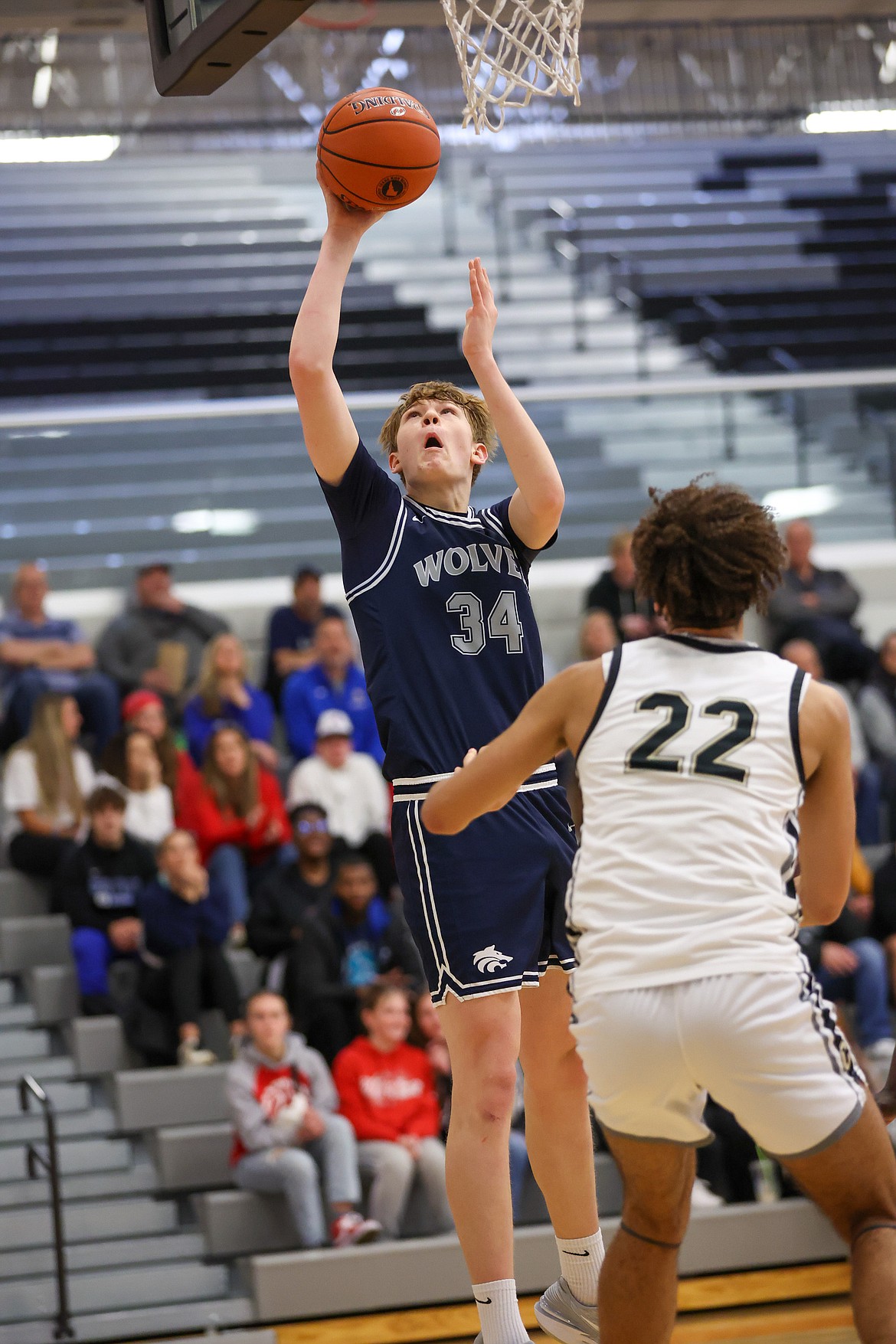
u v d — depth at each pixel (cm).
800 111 1994
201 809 1036
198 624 1154
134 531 1196
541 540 400
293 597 1193
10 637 1121
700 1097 307
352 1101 878
